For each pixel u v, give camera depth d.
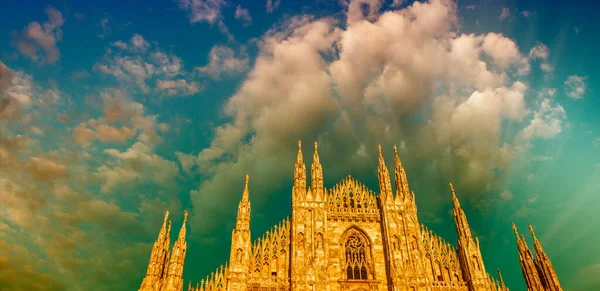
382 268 60.88
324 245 60.22
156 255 58.50
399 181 68.25
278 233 62.22
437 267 62.28
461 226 63.88
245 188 63.84
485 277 59.16
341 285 59.19
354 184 68.69
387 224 62.72
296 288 56.28
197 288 56.34
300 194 64.06
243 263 57.16
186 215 62.75
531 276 58.31
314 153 69.31
